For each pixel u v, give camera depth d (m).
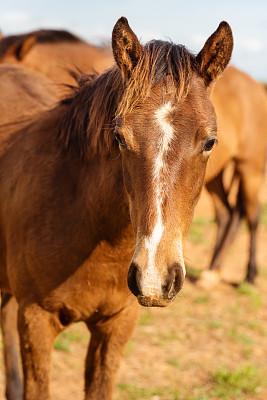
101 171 2.48
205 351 4.43
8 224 2.76
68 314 2.64
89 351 2.82
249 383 3.91
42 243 2.57
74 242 2.53
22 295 2.68
